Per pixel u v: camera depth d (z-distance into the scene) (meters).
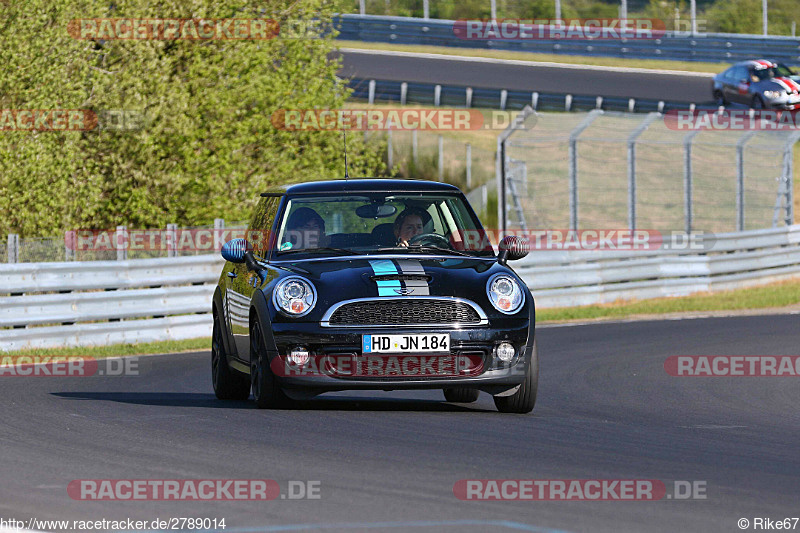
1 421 29.05
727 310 73.81
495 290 29.48
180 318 59.31
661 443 26.20
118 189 80.00
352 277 29.22
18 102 73.56
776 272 88.38
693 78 159.75
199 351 54.34
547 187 129.12
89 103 77.00
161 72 80.56
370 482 20.66
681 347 52.25
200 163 82.75
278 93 86.88
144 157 79.75
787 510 18.72
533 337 29.89
